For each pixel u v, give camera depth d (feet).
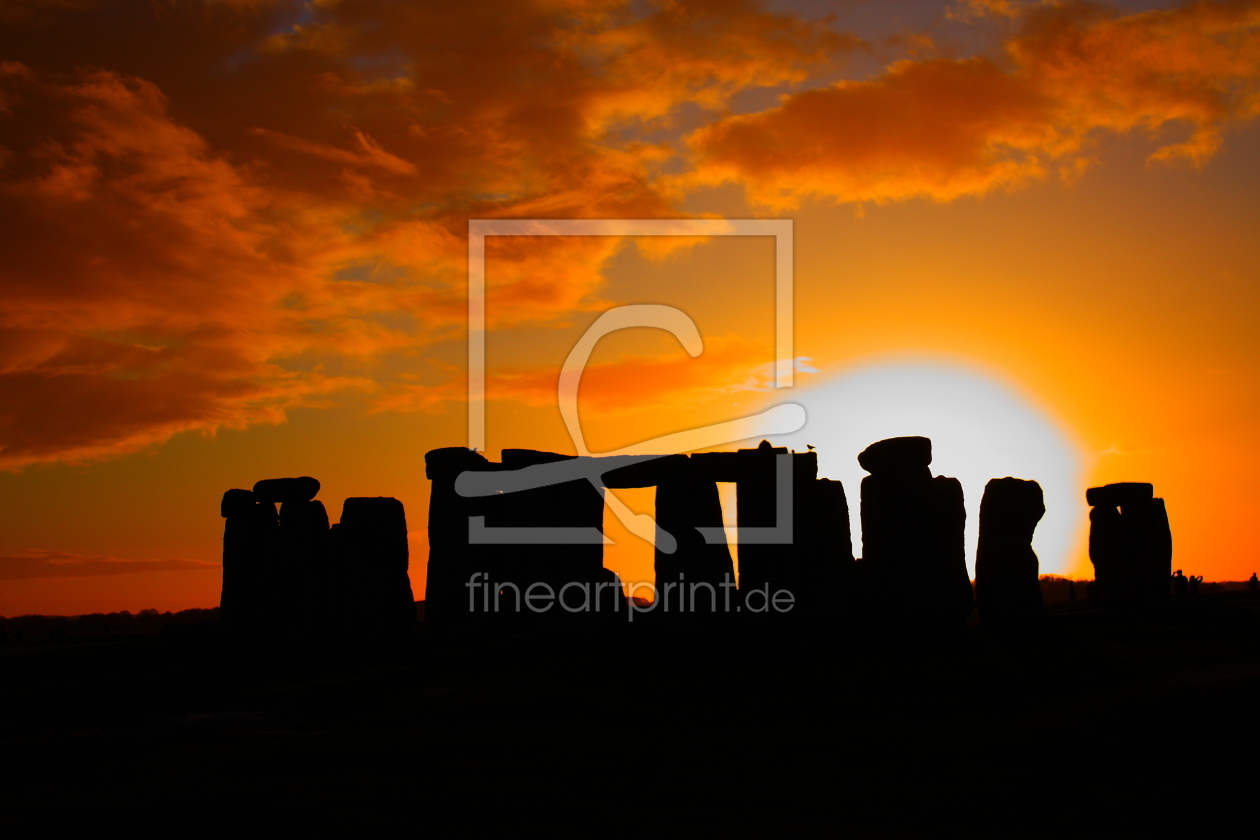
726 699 86.84
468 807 55.31
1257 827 52.16
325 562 133.18
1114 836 50.90
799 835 50.44
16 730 83.76
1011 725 75.61
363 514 125.90
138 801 56.59
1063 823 52.80
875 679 90.99
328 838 50.03
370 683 98.68
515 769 63.82
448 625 119.34
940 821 53.21
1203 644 96.89
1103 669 89.35
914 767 64.39
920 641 103.60
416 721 82.38
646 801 56.65
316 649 117.70
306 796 57.47
